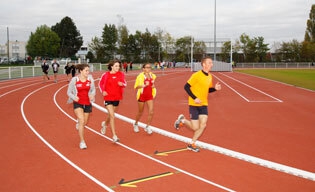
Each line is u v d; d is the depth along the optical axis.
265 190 4.73
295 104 13.71
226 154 6.51
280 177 5.25
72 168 5.71
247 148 6.92
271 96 16.67
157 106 13.28
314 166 5.78
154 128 8.91
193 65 49.16
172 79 31.11
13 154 6.56
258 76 36.16
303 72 46.91
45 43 86.31
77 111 6.80
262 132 8.46
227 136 8.02
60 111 11.88
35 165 5.89
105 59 77.50
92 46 80.25
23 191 4.75
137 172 5.47
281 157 6.29
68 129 8.87
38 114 11.23
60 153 6.61
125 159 6.19
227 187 4.83
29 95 17.03
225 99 15.41
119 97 7.29
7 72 30.02
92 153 6.60
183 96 16.86
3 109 12.33
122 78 7.23
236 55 80.38
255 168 5.68
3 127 9.09
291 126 9.21
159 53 77.31
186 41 80.06
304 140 7.62
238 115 11.05
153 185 4.91
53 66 25.25
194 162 6.00
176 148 6.96
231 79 30.97
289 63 73.44
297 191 4.71
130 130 8.75
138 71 49.88
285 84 24.58
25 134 8.27
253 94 17.61
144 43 79.06
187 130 8.68
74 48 108.81
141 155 6.45
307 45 77.19
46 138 7.86
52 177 5.29
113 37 77.12
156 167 5.72
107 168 5.69
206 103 6.44
